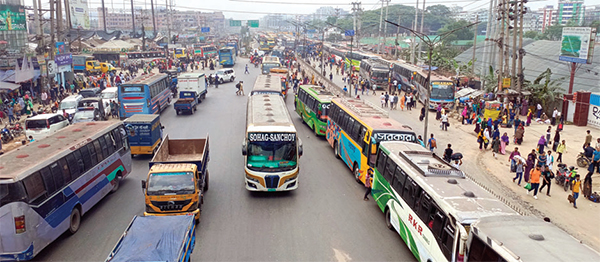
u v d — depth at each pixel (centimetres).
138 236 1055
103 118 3369
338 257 1261
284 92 4434
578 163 2244
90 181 1533
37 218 1190
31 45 5422
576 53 3419
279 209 1627
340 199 1752
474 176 2084
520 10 3550
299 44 11438
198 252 1275
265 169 1705
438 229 1088
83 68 6031
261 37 14650
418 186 1248
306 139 2852
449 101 4012
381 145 1609
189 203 1418
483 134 2595
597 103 3073
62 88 4325
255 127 1784
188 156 1972
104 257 1245
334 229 1459
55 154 1346
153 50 8825
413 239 1247
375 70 5269
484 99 3734
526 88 3691
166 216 1173
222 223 1489
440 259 1064
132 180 1966
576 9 17888
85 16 10106
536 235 870
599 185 1961
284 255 1265
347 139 2161
